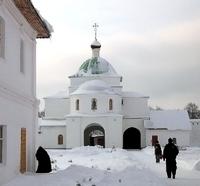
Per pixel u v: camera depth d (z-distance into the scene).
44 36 23.03
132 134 66.69
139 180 16.19
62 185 14.88
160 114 66.38
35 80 21.84
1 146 15.95
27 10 17.72
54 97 66.69
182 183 17.55
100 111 60.09
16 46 17.97
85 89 61.41
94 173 18.64
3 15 15.61
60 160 31.20
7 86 15.74
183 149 54.78
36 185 14.80
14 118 17.33
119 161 29.34
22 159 19.08
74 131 59.72
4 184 15.07
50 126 62.66
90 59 69.19
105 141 59.22
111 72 67.50
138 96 65.75
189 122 64.56
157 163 30.69
